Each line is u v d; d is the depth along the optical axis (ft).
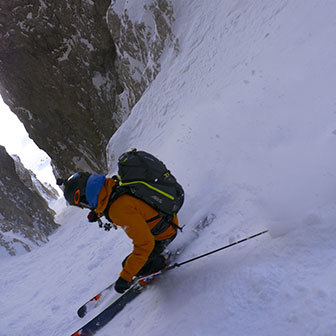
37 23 55.93
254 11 24.08
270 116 12.39
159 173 8.63
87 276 16.28
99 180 7.95
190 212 11.84
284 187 8.00
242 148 12.25
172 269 9.23
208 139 15.28
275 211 7.65
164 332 6.95
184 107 27.04
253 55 19.72
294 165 8.81
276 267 6.28
